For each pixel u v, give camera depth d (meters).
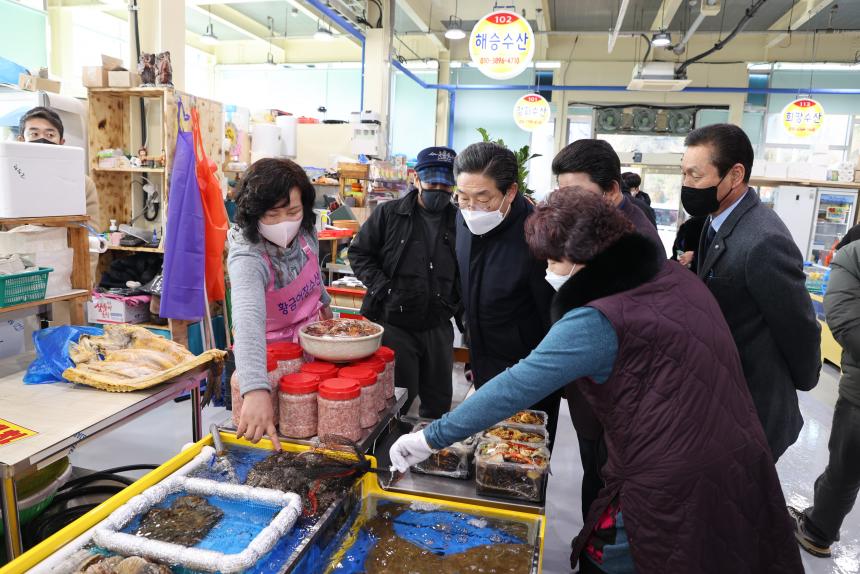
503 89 12.47
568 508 2.89
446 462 1.51
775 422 1.82
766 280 1.72
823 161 9.17
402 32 12.13
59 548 1.07
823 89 10.98
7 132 4.63
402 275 2.59
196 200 3.71
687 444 1.14
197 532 1.14
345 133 7.22
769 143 11.77
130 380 1.78
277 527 1.11
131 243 4.12
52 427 1.52
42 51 8.51
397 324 2.63
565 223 1.19
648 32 10.06
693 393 1.14
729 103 11.59
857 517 2.92
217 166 4.46
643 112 11.98
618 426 1.20
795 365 1.80
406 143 13.33
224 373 2.23
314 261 1.89
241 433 1.38
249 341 1.45
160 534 1.13
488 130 13.16
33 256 2.18
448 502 1.38
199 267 3.76
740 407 1.21
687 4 9.64
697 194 1.87
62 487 2.05
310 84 13.66
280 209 1.61
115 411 1.64
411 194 2.62
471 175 1.82
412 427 1.82
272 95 13.84
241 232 1.65
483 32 5.80
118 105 4.29
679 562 1.16
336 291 4.24
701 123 11.80
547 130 12.81
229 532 1.15
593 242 1.17
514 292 2.03
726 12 10.03
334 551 1.22
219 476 1.36
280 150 5.88
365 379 1.54
